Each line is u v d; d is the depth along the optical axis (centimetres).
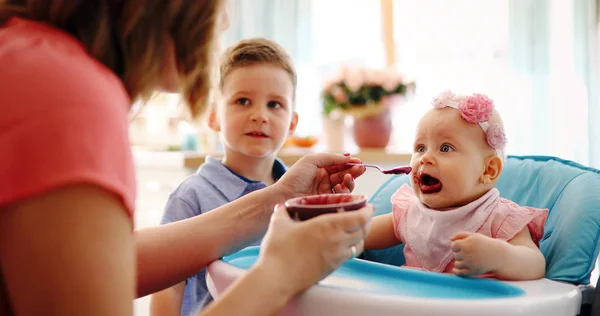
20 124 43
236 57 129
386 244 107
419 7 266
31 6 54
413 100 265
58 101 44
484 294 68
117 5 55
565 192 96
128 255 47
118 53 55
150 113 230
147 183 198
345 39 261
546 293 67
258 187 126
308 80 233
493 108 94
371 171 203
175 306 121
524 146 241
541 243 93
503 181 107
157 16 56
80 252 44
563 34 243
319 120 241
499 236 88
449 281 72
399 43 268
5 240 44
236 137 128
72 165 43
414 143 99
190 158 183
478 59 263
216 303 54
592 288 82
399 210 103
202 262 83
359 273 78
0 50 48
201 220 85
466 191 91
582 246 85
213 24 61
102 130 45
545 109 240
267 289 56
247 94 127
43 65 46
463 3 262
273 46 135
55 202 43
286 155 196
